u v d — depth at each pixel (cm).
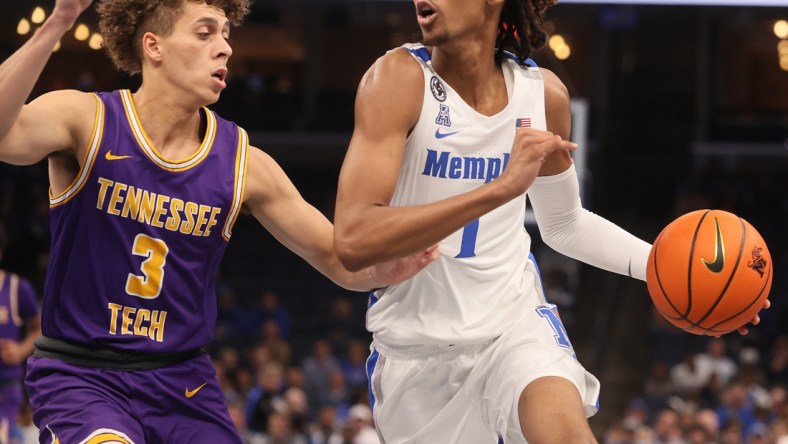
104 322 381
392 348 418
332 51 2442
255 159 407
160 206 383
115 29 398
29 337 888
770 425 1291
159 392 386
